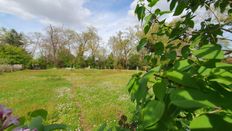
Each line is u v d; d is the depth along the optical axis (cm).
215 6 183
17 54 7556
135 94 91
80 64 8619
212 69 83
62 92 2267
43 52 9050
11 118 123
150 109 75
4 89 2475
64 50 8894
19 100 1762
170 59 133
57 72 6281
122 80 3675
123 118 161
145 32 170
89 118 1120
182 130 88
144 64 178
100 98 1798
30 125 123
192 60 94
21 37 9494
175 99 70
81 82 3422
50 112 1252
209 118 66
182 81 75
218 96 69
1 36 9088
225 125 64
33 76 4781
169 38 170
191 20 174
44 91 2339
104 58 8706
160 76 84
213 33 163
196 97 68
